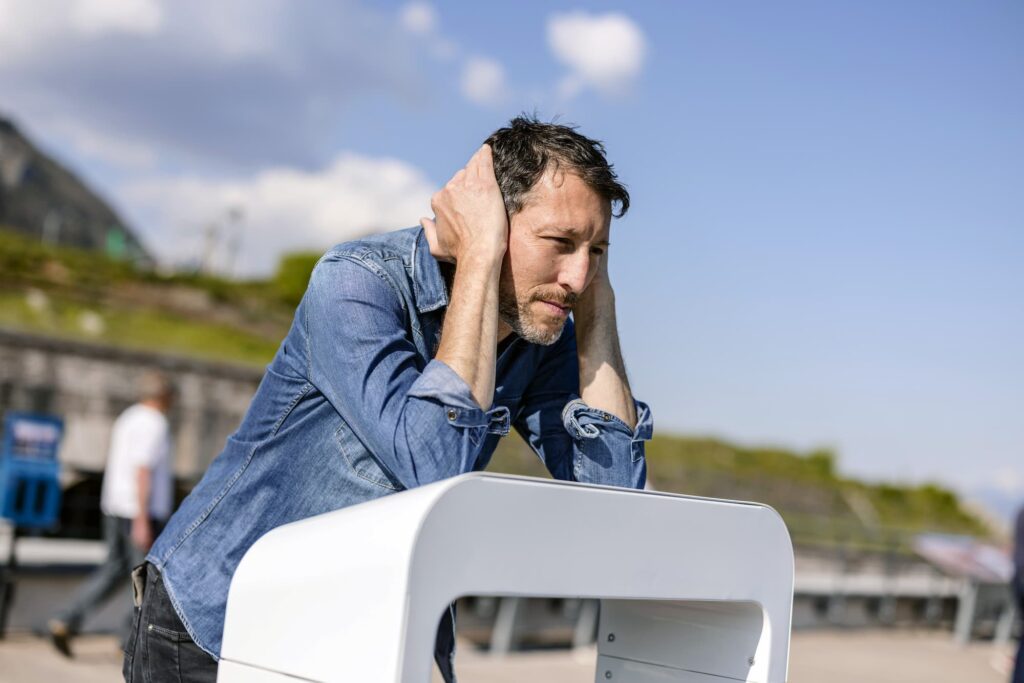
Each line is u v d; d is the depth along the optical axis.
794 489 22.67
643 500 1.18
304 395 1.45
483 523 1.05
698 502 1.23
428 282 1.48
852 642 9.70
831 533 13.56
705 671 1.39
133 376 14.38
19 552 6.89
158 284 19.53
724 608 1.37
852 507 23.80
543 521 1.09
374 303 1.41
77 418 13.96
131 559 5.63
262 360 19.81
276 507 1.46
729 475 21.22
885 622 11.12
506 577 1.06
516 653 7.09
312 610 1.10
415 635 1.00
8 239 18.25
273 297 20.97
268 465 1.47
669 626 1.44
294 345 1.48
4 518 5.86
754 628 1.34
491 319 1.38
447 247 1.46
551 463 1.70
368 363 1.37
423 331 1.49
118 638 6.04
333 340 1.39
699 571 1.24
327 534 1.13
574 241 1.46
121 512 5.64
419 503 1.03
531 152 1.46
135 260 20.38
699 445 22.80
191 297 19.80
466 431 1.33
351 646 1.04
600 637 1.54
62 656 5.61
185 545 1.49
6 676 5.00
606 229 1.49
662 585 1.20
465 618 7.37
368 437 1.36
